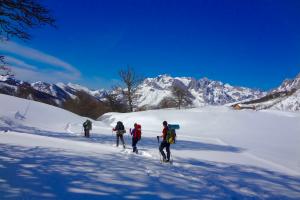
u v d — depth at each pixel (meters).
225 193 9.19
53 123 39.66
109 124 48.22
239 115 49.84
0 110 38.81
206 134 36.91
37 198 7.01
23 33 16.41
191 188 9.27
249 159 17.36
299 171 14.68
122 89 61.16
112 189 8.25
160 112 50.44
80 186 8.22
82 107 73.94
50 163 10.64
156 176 10.27
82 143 17.08
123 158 13.33
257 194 9.62
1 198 6.79
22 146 14.12
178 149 19.94
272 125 45.47
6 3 15.36
